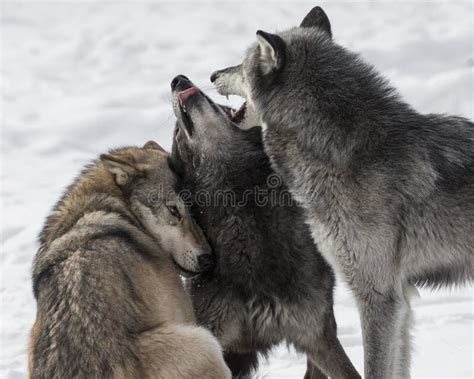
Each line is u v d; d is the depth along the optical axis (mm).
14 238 20094
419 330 14172
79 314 9664
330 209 11234
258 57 12047
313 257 11547
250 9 45062
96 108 31625
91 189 11789
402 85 29766
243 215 11523
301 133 11328
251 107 12547
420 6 41844
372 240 11039
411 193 11000
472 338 13672
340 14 42406
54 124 30359
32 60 39375
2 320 15633
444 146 11273
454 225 11070
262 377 12445
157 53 39000
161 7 46656
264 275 11430
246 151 11820
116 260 10281
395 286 11164
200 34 41344
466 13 39469
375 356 11156
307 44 11750
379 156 11055
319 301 11562
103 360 9391
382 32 37938
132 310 9898
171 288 10898
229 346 11852
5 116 31406
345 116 11164
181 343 9875
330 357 11797
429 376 12219
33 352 9875
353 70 11562
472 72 29828
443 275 11438
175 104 12172
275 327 11703
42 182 24859
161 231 11742
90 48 40594
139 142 28250
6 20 46656
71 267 10156
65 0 50062
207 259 11586
